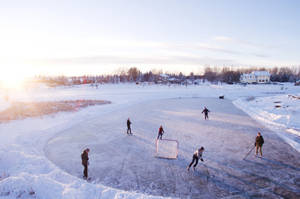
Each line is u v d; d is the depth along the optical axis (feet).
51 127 51.29
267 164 30.32
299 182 24.84
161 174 26.78
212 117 69.72
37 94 164.35
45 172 26.02
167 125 57.11
